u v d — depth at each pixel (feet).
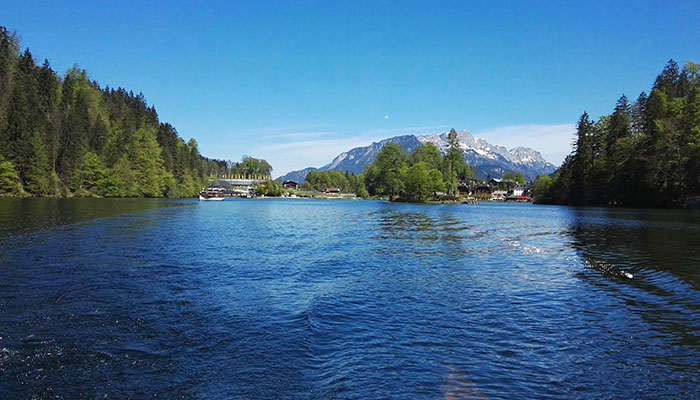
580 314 37.24
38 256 64.18
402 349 28.71
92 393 22.24
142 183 394.52
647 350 28.81
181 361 26.37
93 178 339.77
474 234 110.93
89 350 28.04
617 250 78.07
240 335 31.22
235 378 24.00
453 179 517.96
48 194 301.63
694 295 43.73
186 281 50.06
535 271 58.18
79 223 116.88
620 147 299.79
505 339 30.86
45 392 22.24
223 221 152.25
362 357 27.22
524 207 321.73
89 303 39.47
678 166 243.19
